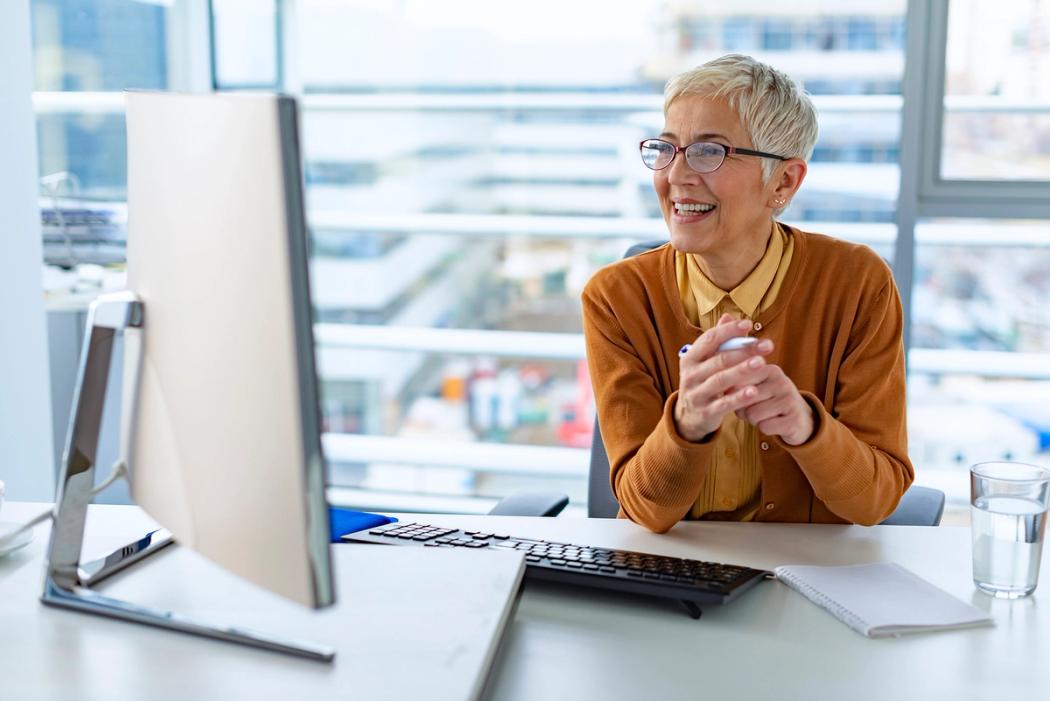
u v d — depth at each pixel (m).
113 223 3.16
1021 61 2.80
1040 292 3.12
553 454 3.80
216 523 0.90
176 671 0.91
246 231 0.81
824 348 1.60
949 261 3.12
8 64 2.52
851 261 1.62
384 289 3.99
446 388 4.08
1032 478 1.19
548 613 1.12
